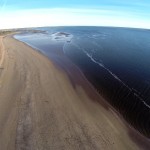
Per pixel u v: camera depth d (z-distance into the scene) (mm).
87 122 17750
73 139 14977
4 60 34188
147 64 40344
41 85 24641
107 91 25859
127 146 15172
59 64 36344
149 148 15453
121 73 33875
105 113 20000
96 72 33781
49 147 13875
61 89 24359
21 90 22562
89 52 51500
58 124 16828
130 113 20766
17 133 15055
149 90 27016
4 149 13359
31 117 17406
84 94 23953
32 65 33094
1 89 22141
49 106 19734
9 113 17641
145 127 18406
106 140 15398
